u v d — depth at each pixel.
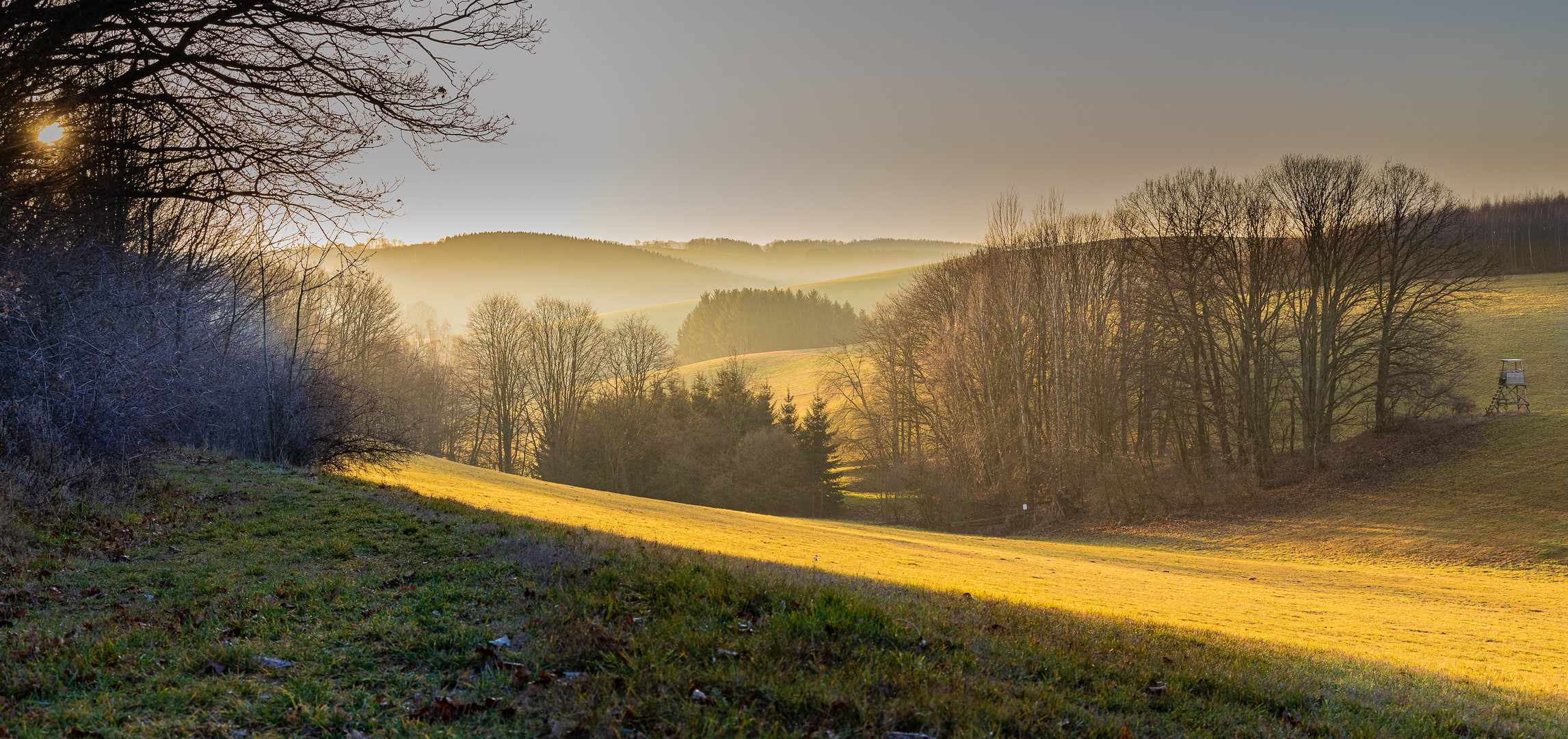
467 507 13.95
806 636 6.31
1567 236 90.50
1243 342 49.09
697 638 6.09
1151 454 54.34
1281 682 7.16
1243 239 48.69
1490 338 62.09
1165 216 50.47
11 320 11.40
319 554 9.31
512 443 73.94
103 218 13.20
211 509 12.05
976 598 11.48
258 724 4.78
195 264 17.64
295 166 11.46
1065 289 52.12
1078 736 5.35
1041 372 54.00
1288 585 28.42
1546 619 22.31
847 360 79.75
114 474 12.27
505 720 4.91
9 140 10.42
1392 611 22.00
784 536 29.89
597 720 4.82
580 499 35.69
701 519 33.97
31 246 11.81
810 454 66.25
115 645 5.79
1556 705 8.62
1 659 5.49
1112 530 47.53
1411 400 49.25
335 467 21.53
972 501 53.56
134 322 13.77
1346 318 52.41
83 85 10.87
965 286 57.78
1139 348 50.09
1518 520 36.91
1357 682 7.90
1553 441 42.41
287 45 10.84
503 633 6.27
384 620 6.58
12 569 8.14
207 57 10.68
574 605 6.86
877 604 7.65
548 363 71.25
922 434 65.12
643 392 71.69
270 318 22.30
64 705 4.85
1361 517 41.56
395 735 4.68
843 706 5.18
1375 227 45.66
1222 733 5.77
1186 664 7.32
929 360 58.34
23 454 11.40
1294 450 50.25
